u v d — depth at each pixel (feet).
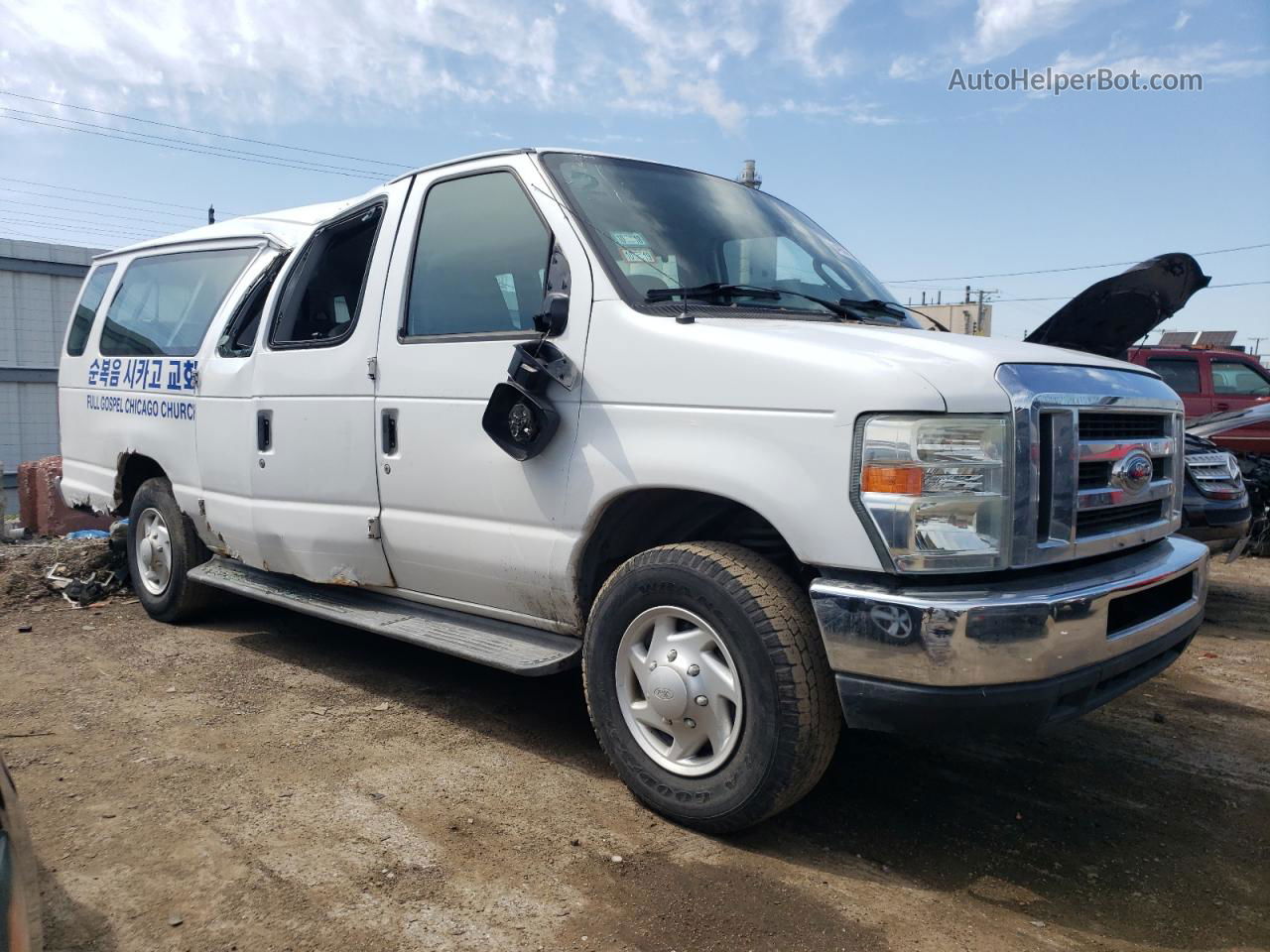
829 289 13.21
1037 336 17.03
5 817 5.87
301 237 17.01
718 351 9.95
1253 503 26.84
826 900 9.02
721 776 9.84
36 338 54.80
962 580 9.04
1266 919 8.98
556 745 12.65
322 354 14.34
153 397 18.40
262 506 15.49
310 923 8.43
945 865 9.84
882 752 12.86
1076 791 11.74
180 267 19.19
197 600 18.31
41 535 33.73
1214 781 12.11
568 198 11.87
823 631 9.13
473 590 12.67
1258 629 20.26
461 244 12.96
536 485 11.45
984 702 8.59
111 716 13.46
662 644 10.38
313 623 18.95
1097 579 9.50
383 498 13.50
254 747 12.35
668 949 8.18
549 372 11.21
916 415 8.75
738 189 14.40
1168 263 15.15
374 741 12.64
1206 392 39.55
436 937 8.26
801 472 9.23
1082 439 9.82
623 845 9.93
